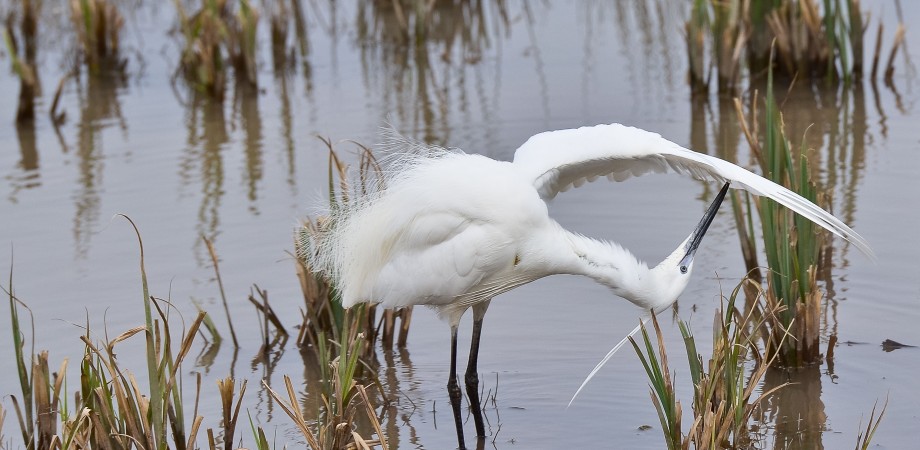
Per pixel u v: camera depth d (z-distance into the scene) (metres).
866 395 8.85
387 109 17.02
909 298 10.39
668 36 20.12
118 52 20.06
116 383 7.46
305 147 15.51
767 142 9.79
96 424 7.45
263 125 16.73
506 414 9.14
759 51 17.41
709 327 10.18
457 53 20.09
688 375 9.41
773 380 9.21
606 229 12.45
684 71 18.19
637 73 18.22
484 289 8.93
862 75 17.02
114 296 11.23
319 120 16.70
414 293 8.85
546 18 22.02
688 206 13.05
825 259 10.98
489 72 18.80
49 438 7.96
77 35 20.56
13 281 11.59
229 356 10.20
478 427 8.79
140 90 19.12
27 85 17.27
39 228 13.04
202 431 8.80
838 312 10.25
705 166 8.21
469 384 9.01
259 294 10.56
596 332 10.40
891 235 11.60
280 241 12.44
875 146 14.26
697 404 7.91
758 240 11.90
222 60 19.41
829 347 9.38
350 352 8.50
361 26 22.33
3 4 23.66
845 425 8.41
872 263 11.10
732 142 14.77
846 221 11.96
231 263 11.95
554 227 8.75
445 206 8.52
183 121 17.25
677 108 16.41
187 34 19.25
